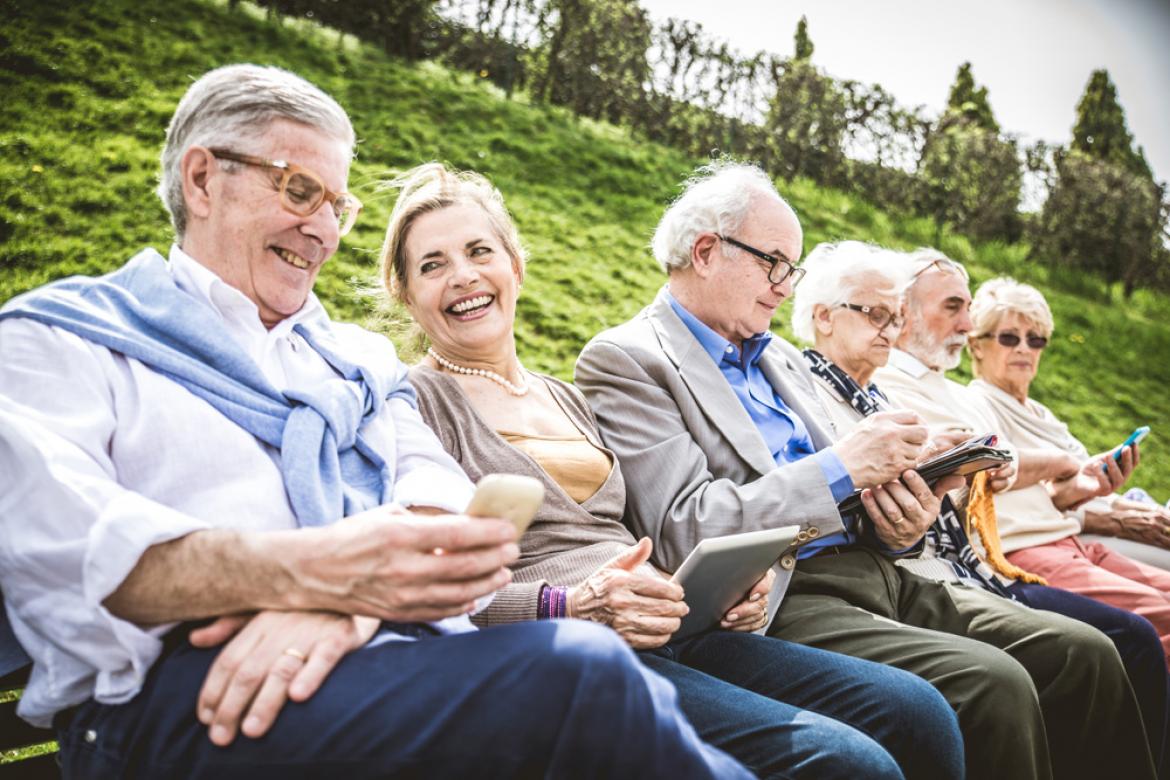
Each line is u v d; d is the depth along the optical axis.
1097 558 3.81
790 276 2.82
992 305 4.22
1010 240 12.06
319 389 1.77
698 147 10.36
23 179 5.47
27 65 6.50
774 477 2.42
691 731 1.41
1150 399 9.54
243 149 1.71
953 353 3.78
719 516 2.34
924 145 11.55
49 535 1.33
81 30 7.11
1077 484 3.78
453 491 1.79
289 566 1.31
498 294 2.36
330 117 1.81
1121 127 17.08
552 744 1.27
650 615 1.85
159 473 1.52
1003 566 3.17
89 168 5.80
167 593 1.33
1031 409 4.34
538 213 7.64
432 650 1.34
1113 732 2.53
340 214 1.85
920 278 3.76
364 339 2.08
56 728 1.47
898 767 1.77
